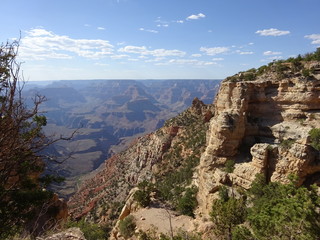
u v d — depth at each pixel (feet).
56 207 104.68
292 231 45.75
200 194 149.48
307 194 48.14
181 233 84.74
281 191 56.59
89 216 286.87
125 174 390.83
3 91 32.73
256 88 171.63
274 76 180.86
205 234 84.33
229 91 174.40
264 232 50.34
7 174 35.99
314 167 106.42
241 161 137.28
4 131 32.45
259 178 111.96
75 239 43.98
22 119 33.24
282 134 149.59
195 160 250.16
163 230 100.63
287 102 164.45
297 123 154.92
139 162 381.81
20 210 38.96
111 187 365.61
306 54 196.24
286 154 111.65
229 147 142.51
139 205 130.11
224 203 79.82
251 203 103.24
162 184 254.88
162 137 360.69
